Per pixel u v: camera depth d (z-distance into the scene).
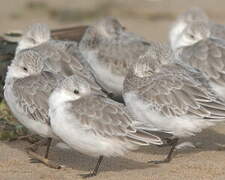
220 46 16.47
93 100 12.95
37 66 14.35
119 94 18.52
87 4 28.09
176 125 13.99
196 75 14.71
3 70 17.75
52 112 12.88
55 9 27.45
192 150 14.86
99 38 18.73
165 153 14.66
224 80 15.97
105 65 18.25
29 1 28.28
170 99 13.94
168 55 15.19
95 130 12.69
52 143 15.12
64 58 16.64
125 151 12.95
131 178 13.01
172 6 27.88
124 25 25.84
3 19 26.20
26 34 17.75
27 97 13.93
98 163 13.19
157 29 25.33
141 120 14.16
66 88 12.90
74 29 20.73
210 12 26.84
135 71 14.47
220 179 13.04
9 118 16.30
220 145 15.15
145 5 28.12
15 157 14.20
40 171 13.47
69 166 13.80
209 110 13.90
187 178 13.07
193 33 17.58
